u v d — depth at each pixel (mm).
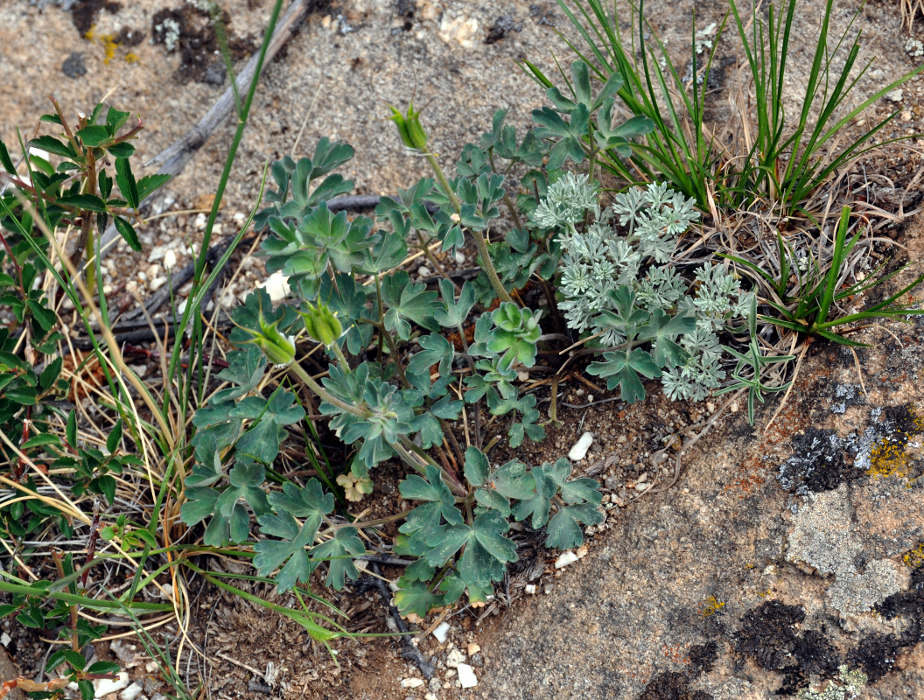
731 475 624
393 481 675
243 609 657
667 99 666
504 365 611
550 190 650
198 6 769
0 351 647
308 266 615
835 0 707
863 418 610
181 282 734
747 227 665
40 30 777
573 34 731
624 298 625
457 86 735
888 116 675
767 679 588
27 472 668
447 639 645
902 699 570
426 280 708
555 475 627
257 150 750
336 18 760
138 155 759
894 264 635
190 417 695
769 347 642
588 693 608
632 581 622
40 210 659
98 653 657
